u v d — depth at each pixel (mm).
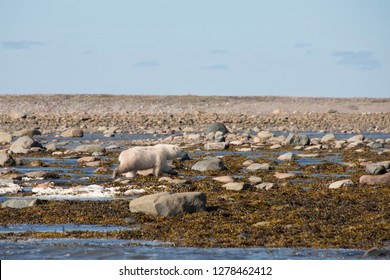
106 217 62188
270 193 74625
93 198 73312
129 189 77938
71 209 65250
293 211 64188
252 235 55219
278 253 50219
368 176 82000
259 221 60406
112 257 49312
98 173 94125
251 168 98875
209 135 168125
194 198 63375
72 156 117062
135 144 153375
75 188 78812
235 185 77062
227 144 135250
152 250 51000
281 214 62875
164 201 62406
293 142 144250
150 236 55250
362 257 49156
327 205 67062
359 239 53938
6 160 102438
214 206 65812
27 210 65062
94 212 63844
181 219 60969
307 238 54281
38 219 61844
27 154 121188
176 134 188500
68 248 51531
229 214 62875
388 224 58594
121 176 87812
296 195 73438
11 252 50375
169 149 88312
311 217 61438
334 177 89688
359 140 151125
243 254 49969
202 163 95625
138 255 49656
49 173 89750
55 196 74375
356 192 74688
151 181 83125
